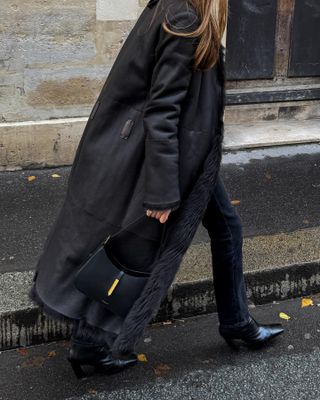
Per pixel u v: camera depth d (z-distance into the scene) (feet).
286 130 18.51
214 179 7.49
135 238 7.57
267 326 9.99
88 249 7.75
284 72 18.88
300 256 11.68
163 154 6.99
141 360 9.75
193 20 6.79
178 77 6.91
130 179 7.47
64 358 9.80
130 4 15.20
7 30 14.62
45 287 8.04
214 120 7.39
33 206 13.91
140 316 7.59
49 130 15.55
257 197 14.65
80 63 15.38
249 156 17.04
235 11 17.60
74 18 14.94
